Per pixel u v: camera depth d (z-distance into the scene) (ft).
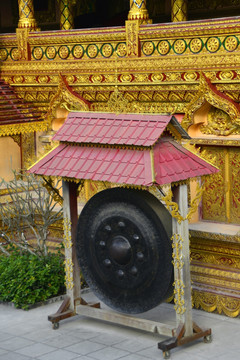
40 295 40.11
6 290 40.24
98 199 34.65
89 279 36.09
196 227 38.99
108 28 42.19
